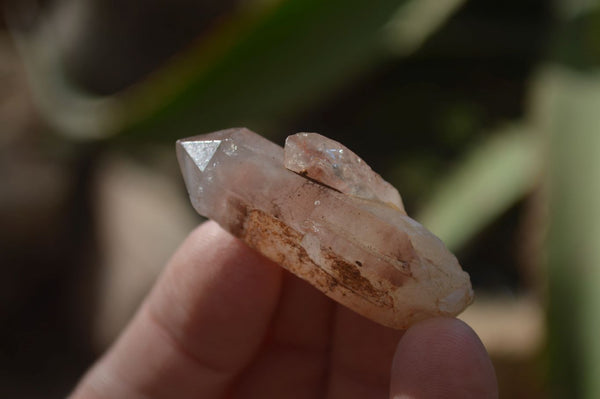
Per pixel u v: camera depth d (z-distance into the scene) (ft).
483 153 1.09
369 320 0.67
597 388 0.73
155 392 0.68
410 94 1.30
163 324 0.67
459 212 1.01
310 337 0.69
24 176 1.25
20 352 1.17
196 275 0.66
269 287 0.66
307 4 0.90
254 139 0.62
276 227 0.61
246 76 0.93
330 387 0.69
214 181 0.62
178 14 1.16
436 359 0.57
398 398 0.58
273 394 0.69
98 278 1.21
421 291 0.58
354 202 0.59
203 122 0.95
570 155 0.83
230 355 0.67
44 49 1.24
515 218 1.17
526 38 1.29
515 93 1.29
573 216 0.80
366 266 0.59
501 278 1.14
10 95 1.36
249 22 0.89
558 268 0.78
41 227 1.23
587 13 0.94
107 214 1.26
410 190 1.19
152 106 0.94
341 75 0.94
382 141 1.26
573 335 0.75
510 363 0.96
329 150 0.60
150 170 1.32
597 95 0.86
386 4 0.93
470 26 1.30
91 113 1.07
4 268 1.20
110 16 1.15
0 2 1.46
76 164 1.28
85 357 1.17
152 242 1.20
